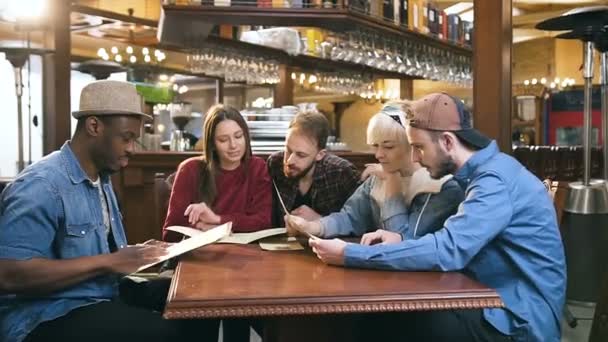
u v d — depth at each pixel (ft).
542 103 43.24
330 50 16.90
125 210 12.28
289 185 8.16
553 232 5.52
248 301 4.26
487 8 9.87
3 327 5.65
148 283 6.92
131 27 18.58
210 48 16.28
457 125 5.58
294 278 4.89
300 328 4.95
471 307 4.41
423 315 5.50
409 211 6.67
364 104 40.29
